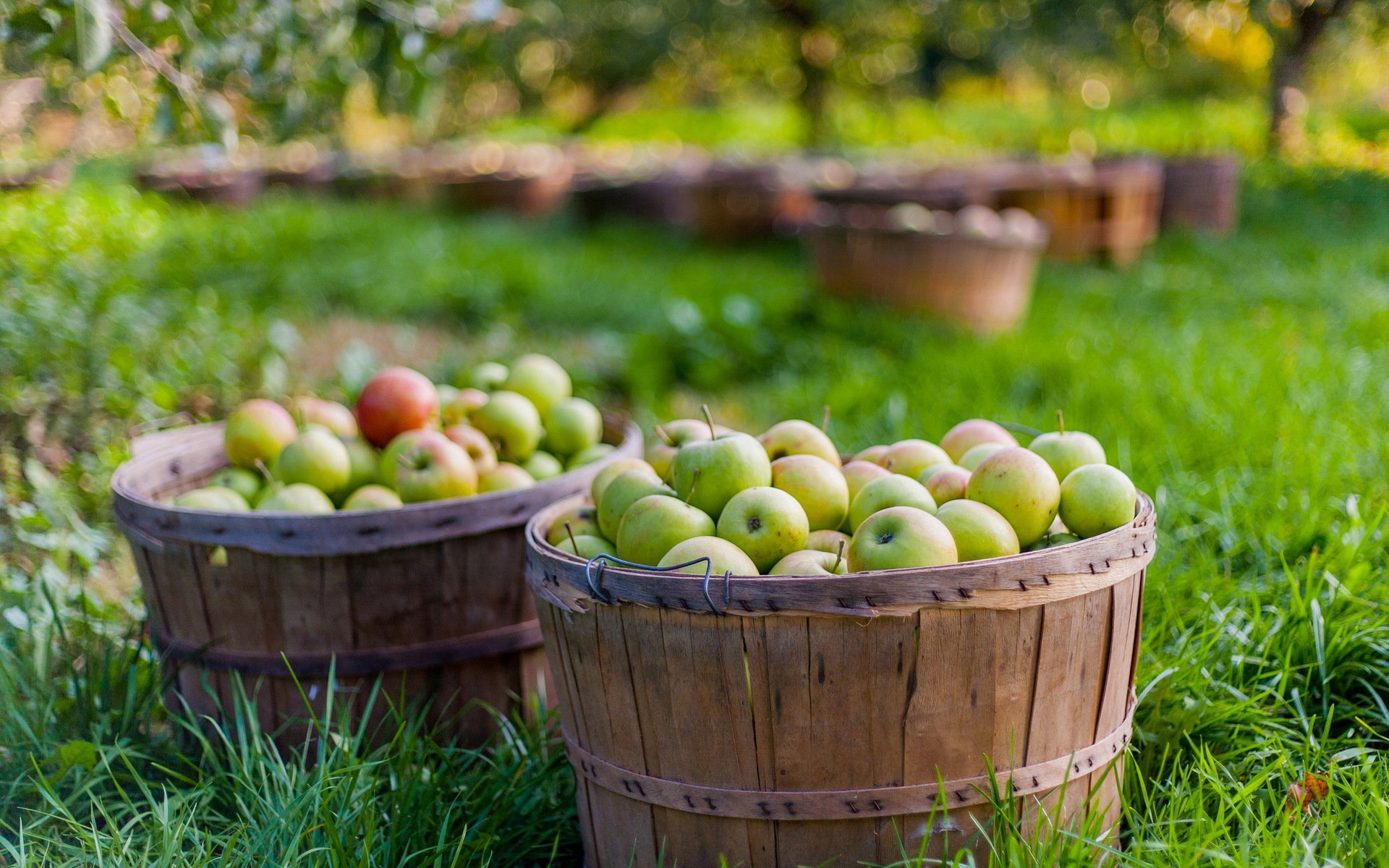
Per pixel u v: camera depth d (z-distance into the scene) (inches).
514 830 88.7
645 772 75.7
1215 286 297.6
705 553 72.6
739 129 791.7
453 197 504.7
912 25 641.6
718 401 227.6
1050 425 169.3
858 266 267.4
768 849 72.8
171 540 95.3
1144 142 610.2
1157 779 86.4
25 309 168.4
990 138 674.8
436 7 137.9
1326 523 120.1
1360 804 75.6
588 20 656.4
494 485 105.0
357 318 286.8
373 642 96.5
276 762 89.7
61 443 152.9
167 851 77.8
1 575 121.3
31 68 116.3
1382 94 715.4
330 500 107.3
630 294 299.6
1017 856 69.1
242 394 191.8
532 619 103.0
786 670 68.6
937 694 69.1
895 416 182.5
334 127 149.6
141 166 443.5
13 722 94.7
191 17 118.6
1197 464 148.6
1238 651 97.8
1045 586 68.5
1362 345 217.8
